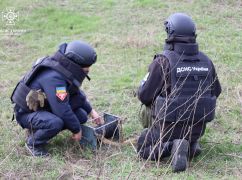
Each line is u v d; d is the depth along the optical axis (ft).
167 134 18.25
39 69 19.08
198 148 18.94
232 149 19.86
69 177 17.60
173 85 17.81
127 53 31.63
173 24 18.17
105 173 17.85
